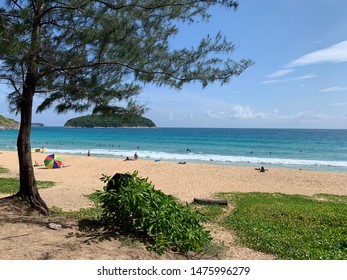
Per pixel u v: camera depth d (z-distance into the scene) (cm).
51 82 784
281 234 795
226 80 679
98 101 763
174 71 687
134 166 2733
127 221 622
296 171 2483
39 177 2067
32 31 623
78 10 667
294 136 9819
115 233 618
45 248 510
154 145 5697
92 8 655
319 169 2845
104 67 732
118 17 634
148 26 667
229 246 707
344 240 733
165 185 1869
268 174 2341
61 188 1561
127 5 635
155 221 586
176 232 588
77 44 702
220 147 5278
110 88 749
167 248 577
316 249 667
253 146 5509
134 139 7681
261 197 1488
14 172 2152
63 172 2398
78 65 713
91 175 2270
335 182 2072
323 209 1114
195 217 656
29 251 490
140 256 522
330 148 5116
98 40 660
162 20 677
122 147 5212
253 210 1123
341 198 1566
